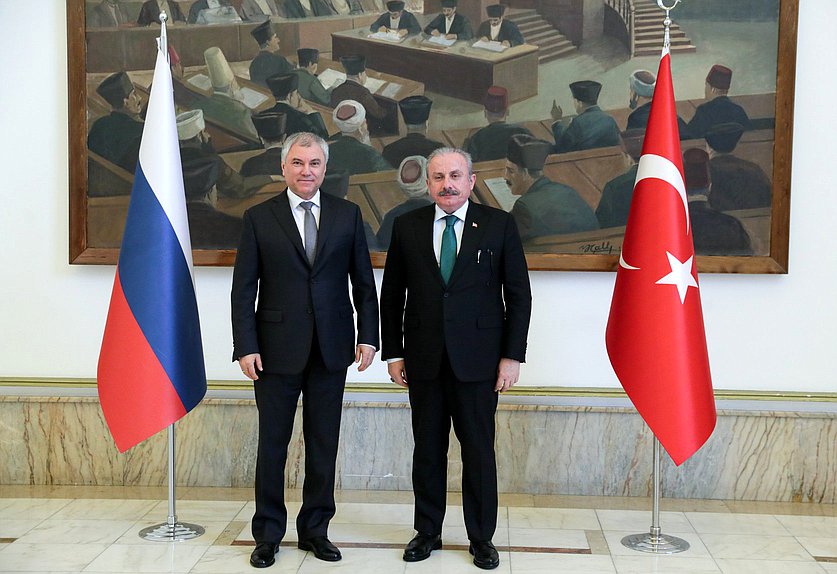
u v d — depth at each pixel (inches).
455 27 180.4
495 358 140.6
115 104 184.5
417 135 181.9
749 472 178.1
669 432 146.6
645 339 147.9
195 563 141.3
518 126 180.4
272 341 141.6
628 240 152.6
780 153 176.9
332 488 146.2
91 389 185.6
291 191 145.6
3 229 187.3
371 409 182.5
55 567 138.9
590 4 178.5
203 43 183.2
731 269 178.5
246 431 183.5
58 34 186.1
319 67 182.4
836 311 179.8
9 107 186.2
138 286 150.0
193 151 184.2
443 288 140.3
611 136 179.5
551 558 144.6
